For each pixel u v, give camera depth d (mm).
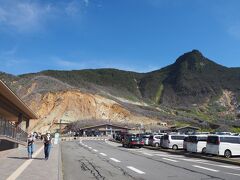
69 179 16141
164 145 43281
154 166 22594
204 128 138250
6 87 26188
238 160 26438
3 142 33438
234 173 19094
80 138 90375
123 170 20078
